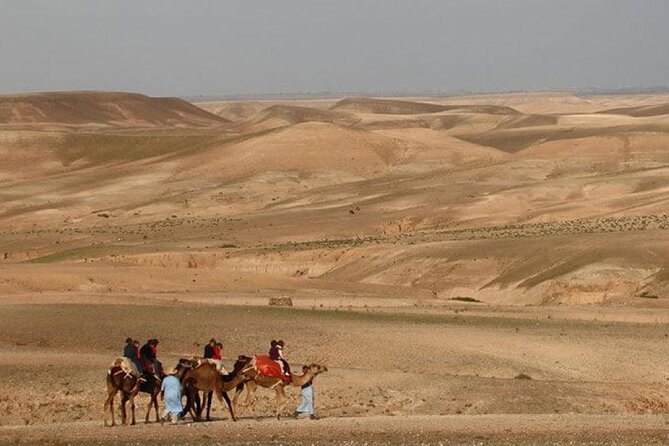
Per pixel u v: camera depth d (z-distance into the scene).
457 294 100.69
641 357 56.78
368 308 72.69
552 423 39.38
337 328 60.22
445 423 39.00
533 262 103.25
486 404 44.69
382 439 35.91
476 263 106.94
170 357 51.03
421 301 82.00
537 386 47.91
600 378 53.38
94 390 45.12
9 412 41.69
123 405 38.31
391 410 43.25
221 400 39.81
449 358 55.16
